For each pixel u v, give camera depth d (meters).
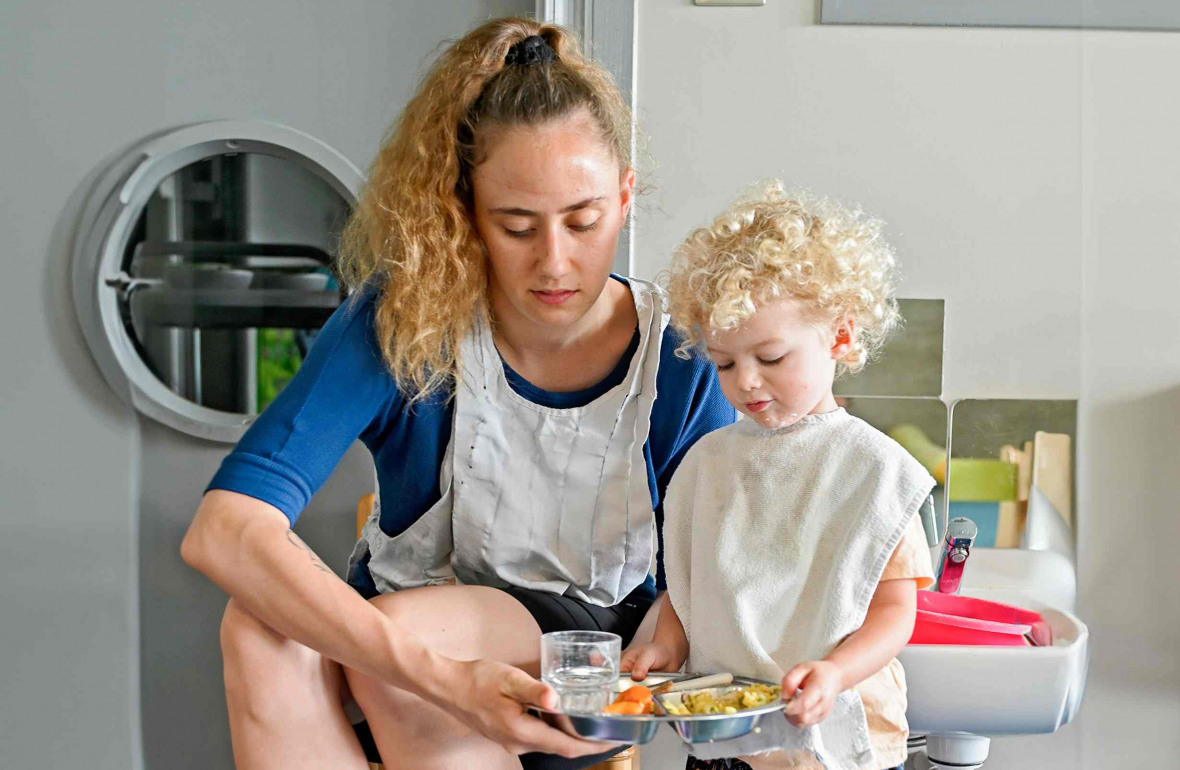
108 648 1.92
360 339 1.19
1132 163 1.68
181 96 1.85
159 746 1.93
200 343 1.87
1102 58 1.67
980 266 1.69
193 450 1.89
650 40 1.71
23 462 1.90
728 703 0.98
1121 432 1.68
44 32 1.86
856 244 1.10
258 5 1.83
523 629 1.15
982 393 1.69
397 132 1.25
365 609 1.00
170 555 1.91
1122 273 1.68
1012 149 1.69
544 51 1.17
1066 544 1.68
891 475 1.10
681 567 1.20
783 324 1.08
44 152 1.86
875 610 1.08
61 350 1.88
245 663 1.02
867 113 1.69
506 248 1.12
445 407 1.24
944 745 1.44
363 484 1.86
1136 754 1.68
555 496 1.26
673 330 1.30
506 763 1.08
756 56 1.70
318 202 1.85
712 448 1.22
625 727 0.91
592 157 1.09
